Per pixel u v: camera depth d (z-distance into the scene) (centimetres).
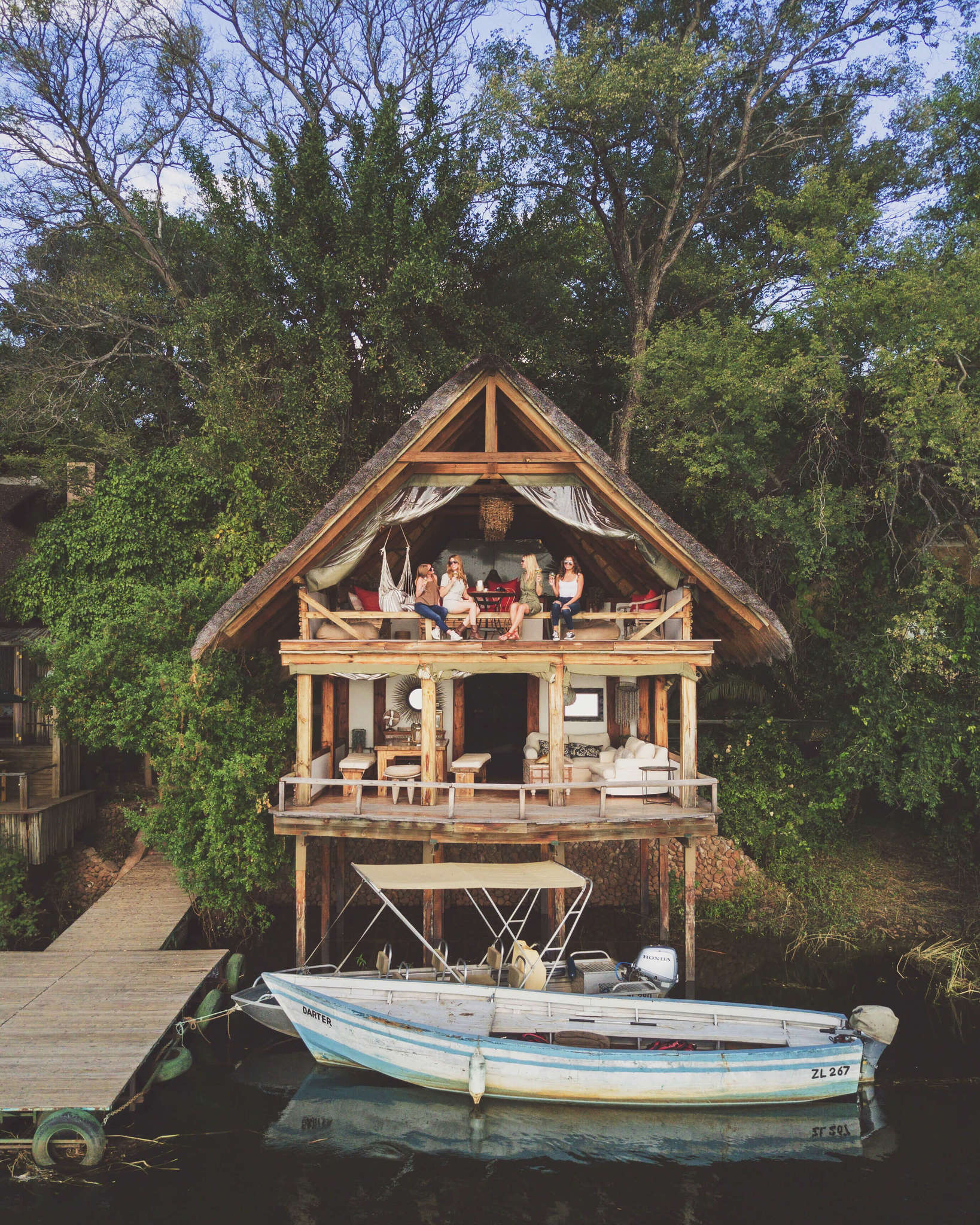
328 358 2002
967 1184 970
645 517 1406
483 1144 1056
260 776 1584
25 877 1647
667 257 2527
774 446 1930
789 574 2017
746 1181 979
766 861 1978
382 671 1445
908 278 1620
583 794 1599
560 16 2592
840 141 2403
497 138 2150
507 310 2366
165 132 2783
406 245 2075
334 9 2775
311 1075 1224
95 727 1702
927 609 1739
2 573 2125
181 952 1423
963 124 2036
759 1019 1245
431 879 1321
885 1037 1219
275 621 1655
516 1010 1266
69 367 2500
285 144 2114
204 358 2305
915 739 1822
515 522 1814
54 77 2542
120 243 2794
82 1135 968
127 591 1967
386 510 1458
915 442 1578
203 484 2050
